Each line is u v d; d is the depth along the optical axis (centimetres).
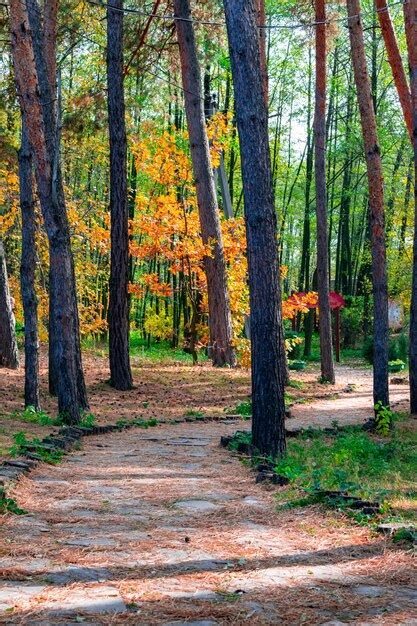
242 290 2633
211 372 2442
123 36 2250
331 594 434
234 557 520
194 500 745
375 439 1447
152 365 2553
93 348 3020
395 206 4184
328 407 2002
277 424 1130
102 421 1631
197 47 2634
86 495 767
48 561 499
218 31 2545
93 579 459
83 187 3497
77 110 2186
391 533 573
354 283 5069
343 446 1265
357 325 4597
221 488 828
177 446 1267
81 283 2903
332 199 4612
